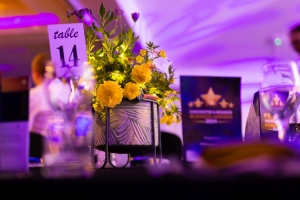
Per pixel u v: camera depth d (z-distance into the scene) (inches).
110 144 44.0
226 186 18.6
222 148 22.8
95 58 47.8
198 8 187.6
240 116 36.2
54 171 28.2
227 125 35.9
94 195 19.4
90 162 46.3
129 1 169.3
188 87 35.8
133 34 50.1
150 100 45.4
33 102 39.3
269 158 22.3
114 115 44.0
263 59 196.5
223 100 36.2
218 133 35.6
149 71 44.5
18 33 193.3
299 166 20.6
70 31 49.3
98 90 42.6
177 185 19.0
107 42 48.5
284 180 18.3
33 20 187.5
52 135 34.7
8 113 29.4
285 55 190.5
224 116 36.0
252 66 201.2
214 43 201.9
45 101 38.7
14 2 180.1
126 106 44.2
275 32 190.1
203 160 23.0
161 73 49.8
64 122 35.7
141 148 44.9
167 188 19.1
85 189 19.4
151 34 200.1
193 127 35.2
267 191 18.4
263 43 194.4
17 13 188.1
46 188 19.5
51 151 34.5
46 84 39.6
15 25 189.6
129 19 167.9
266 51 195.0
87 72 45.2
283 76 55.4
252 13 187.8
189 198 18.9
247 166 21.0
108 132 44.0
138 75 43.9
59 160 33.8
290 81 55.2
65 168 31.2
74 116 36.4
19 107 29.3
